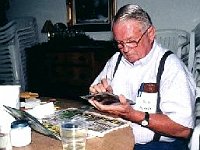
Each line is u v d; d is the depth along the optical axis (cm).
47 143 119
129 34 153
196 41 362
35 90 471
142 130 154
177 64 160
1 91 134
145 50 160
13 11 548
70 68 440
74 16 481
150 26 160
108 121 140
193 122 150
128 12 153
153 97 154
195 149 150
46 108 152
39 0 514
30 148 115
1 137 110
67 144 113
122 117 146
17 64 434
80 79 436
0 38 468
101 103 140
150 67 163
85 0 467
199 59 334
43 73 463
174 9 409
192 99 155
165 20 417
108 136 125
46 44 461
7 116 124
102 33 464
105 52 409
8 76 457
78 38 455
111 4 446
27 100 175
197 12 396
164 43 412
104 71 193
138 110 150
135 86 167
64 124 119
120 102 139
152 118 141
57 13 502
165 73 158
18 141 115
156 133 153
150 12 424
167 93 153
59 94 453
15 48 441
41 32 507
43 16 517
